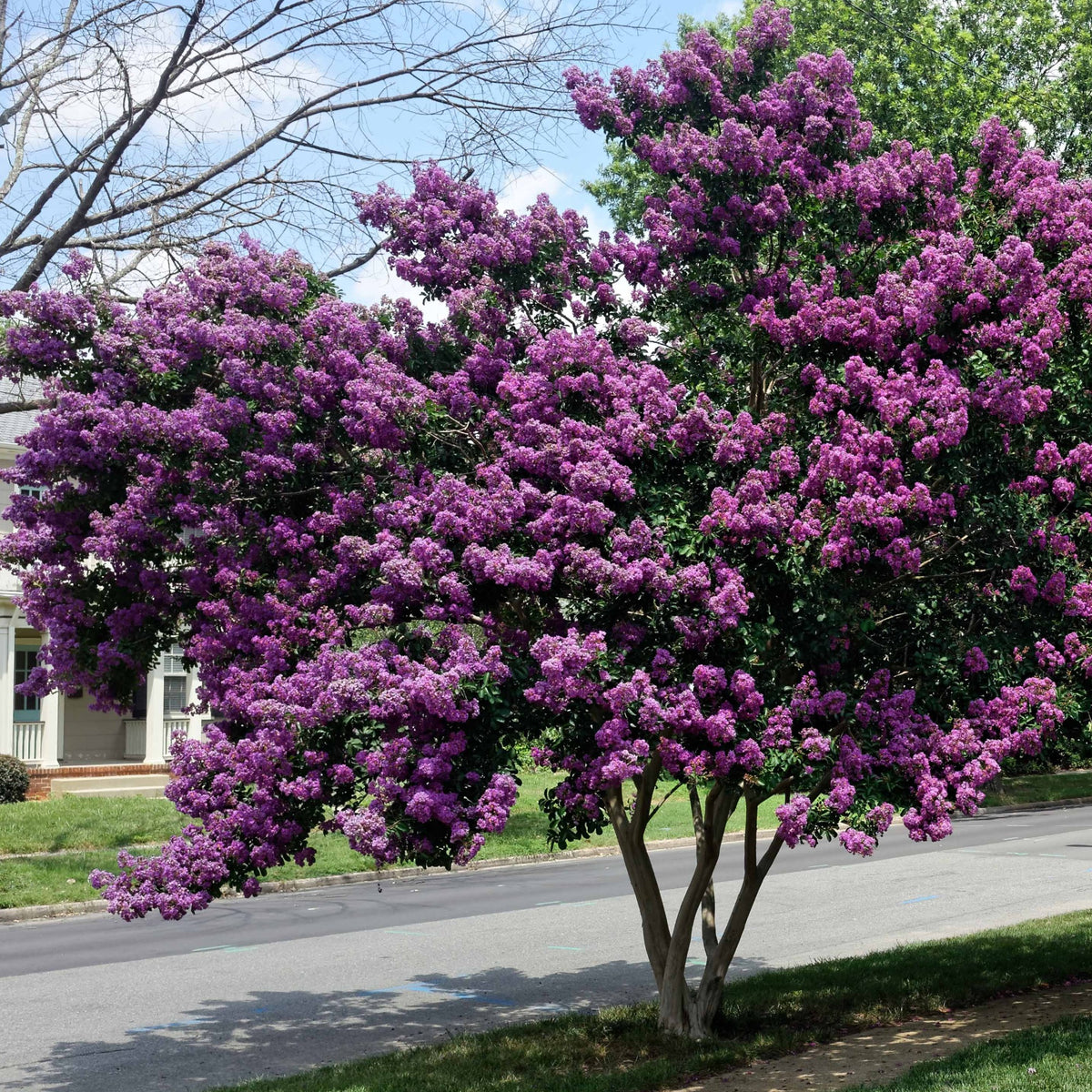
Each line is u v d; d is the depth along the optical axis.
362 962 13.02
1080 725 7.60
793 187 9.32
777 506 7.32
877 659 7.98
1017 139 10.82
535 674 7.46
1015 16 26.92
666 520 7.53
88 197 12.95
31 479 8.30
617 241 9.41
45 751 27.16
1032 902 16.22
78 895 17.48
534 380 8.05
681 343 9.31
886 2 26.34
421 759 6.86
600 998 11.11
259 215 13.44
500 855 22.03
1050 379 7.73
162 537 8.23
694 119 9.78
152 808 23.61
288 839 7.37
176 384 8.41
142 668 8.72
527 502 7.75
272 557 8.45
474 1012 10.62
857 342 8.09
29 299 8.28
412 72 12.59
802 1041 8.80
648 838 23.98
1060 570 7.57
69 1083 8.52
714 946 9.49
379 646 7.25
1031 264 7.55
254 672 7.82
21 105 13.95
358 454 8.69
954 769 7.25
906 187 9.12
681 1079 7.91
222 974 12.43
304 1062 9.02
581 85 9.84
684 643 7.39
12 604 26.22
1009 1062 7.42
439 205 9.32
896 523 7.00
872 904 16.31
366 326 8.73
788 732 7.05
